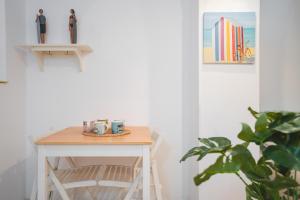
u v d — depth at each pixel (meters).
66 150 1.50
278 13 2.20
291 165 0.69
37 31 2.15
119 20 2.23
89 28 2.22
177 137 2.26
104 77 2.24
